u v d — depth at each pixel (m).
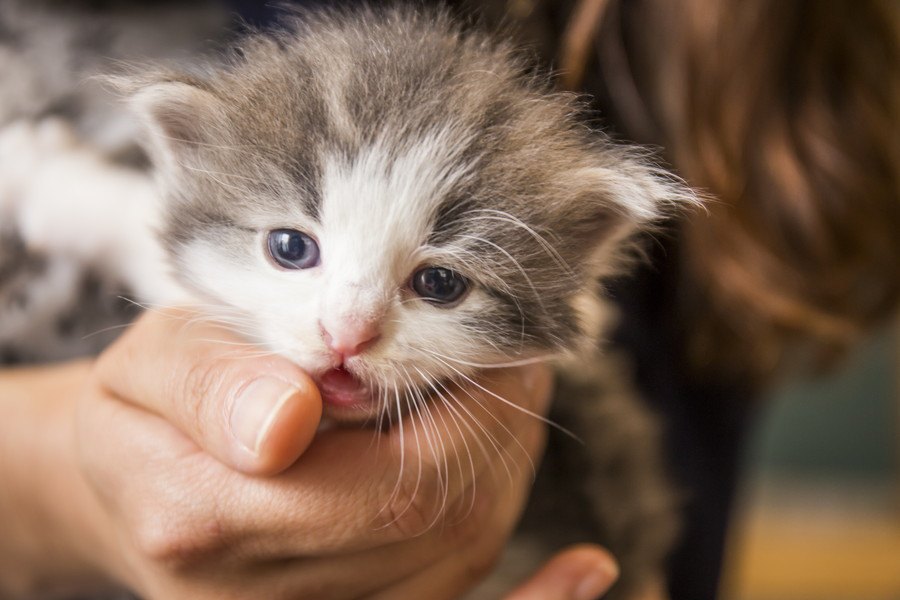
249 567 0.21
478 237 0.22
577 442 0.28
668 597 0.31
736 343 0.32
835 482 0.61
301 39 0.23
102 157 0.31
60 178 0.30
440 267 0.22
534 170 0.22
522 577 0.27
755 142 0.30
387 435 0.22
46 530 0.25
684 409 0.32
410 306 0.22
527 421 0.23
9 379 0.27
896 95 0.32
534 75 0.24
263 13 0.28
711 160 0.29
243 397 0.20
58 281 0.30
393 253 0.21
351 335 0.21
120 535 0.23
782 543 0.58
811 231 0.31
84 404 0.23
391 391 0.22
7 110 0.31
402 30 0.23
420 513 0.21
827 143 0.31
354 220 0.21
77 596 0.27
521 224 0.22
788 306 0.30
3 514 0.25
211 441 0.21
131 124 0.30
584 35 0.28
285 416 0.20
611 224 0.23
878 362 0.59
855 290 0.33
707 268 0.30
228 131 0.23
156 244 0.24
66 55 0.31
